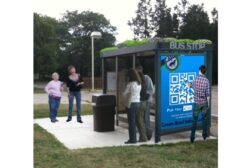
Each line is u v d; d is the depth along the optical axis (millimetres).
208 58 9148
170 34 59656
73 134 9570
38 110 15148
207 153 7395
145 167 6406
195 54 8984
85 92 30641
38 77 54688
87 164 6570
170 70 8648
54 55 45156
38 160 6789
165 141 8664
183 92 8891
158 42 8336
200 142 8523
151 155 7152
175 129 8766
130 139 8438
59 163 6617
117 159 6887
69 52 61844
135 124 8469
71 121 11812
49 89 11648
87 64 61656
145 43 9086
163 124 8578
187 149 7770
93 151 7500
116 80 10773
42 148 7801
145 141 8633
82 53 62250
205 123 8750
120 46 10328
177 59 8727
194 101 8531
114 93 10945
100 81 41406
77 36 63625
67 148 7883
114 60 11016
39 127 10617
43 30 43719
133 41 9812
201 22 52594
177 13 63125
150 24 69938
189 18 54844
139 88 8406
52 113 11672
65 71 61031
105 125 9898
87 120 12039
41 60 43500
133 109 8367
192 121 8820
